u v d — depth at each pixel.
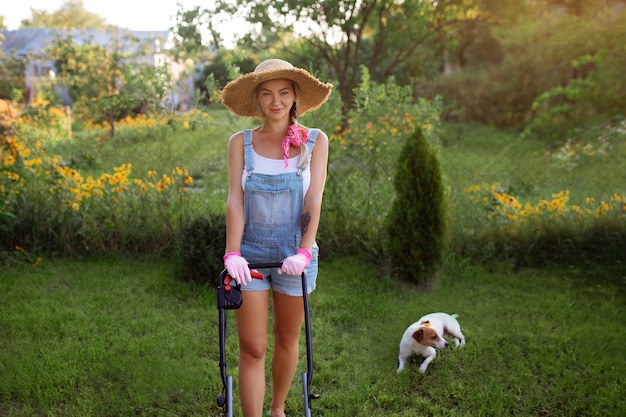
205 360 3.94
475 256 6.01
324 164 2.98
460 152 11.83
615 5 11.19
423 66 15.97
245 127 8.00
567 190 6.89
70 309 4.65
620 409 3.42
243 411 2.92
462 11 14.02
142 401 3.45
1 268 5.46
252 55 11.77
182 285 5.14
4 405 3.38
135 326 4.39
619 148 8.84
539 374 3.88
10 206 5.91
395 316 4.71
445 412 3.43
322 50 12.23
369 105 7.13
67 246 5.81
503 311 4.86
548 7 12.81
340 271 5.63
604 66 11.84
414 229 5.19
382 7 12.18
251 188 2.86
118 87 10.95
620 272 5.65
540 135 14.51
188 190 6.34
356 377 3.81
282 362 3.09
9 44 20.12
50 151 8.93
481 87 18.08
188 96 11.48
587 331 4.44
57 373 3.65
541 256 5.97
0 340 4.09
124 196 6.18
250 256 2.92
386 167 6.28
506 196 6.24
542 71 16.77
